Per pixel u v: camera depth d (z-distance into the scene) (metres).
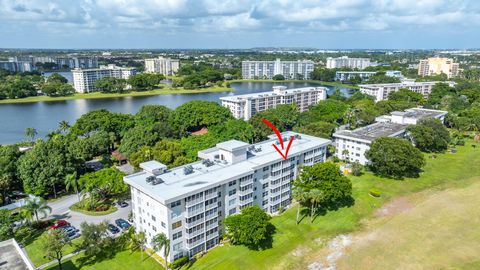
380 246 86.44
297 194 96.06
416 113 199.88
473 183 124.44
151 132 156.75
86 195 114.06
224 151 100.12
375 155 129.75
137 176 90.00
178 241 79.88
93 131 174.88
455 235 90.06
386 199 113.31
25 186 112.69
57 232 78.94
